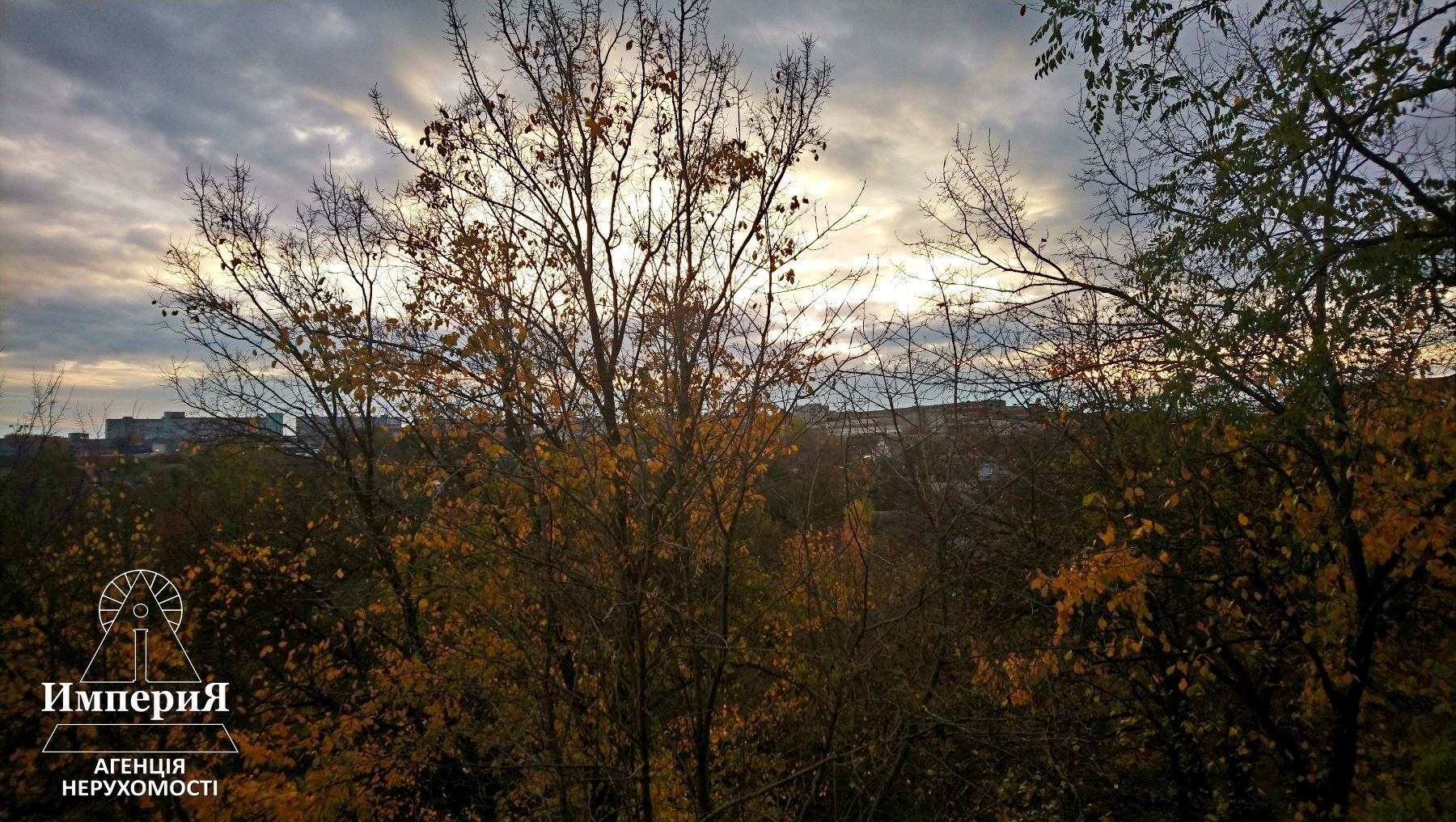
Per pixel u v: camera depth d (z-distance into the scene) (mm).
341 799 10812
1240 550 9219
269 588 13422
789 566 9109
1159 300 7758
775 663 9320
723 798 9852
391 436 11844
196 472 17531
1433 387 6875
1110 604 8039
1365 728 9820
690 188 9492
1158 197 7902
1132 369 8461
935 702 8633
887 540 9578
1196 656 8930
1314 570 8766
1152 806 11758
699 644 7059
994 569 9672
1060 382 9172
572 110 9719
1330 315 6637
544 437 7984
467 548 8773
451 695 10320
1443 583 8156
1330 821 8461
